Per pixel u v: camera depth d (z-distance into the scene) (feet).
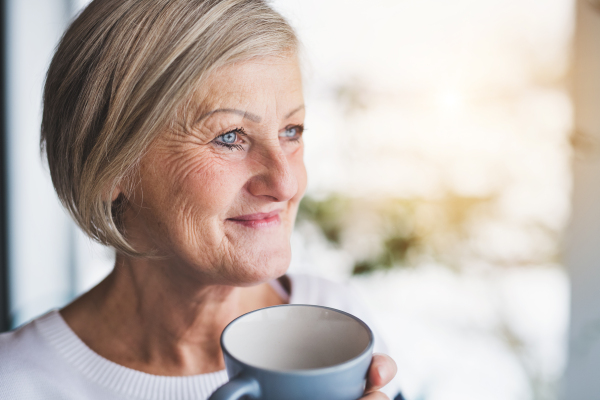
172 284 2.15
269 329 1.61
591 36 5.01
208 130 1.83
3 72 5.31
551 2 5.20
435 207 6.11
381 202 6.17
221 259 1.96
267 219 2.01
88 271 6.53
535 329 5.85
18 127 5.57
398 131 5.97
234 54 1.76
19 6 5.32
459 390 5.47
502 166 5.78
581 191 5.36
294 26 2.26
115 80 1.86
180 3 1.78
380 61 5.79
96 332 2.33
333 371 1.20
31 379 2.15
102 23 1.88
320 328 1.61
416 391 5.43
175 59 1.77
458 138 5.87
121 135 1.88
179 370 2.32
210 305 2.23
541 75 5.39
